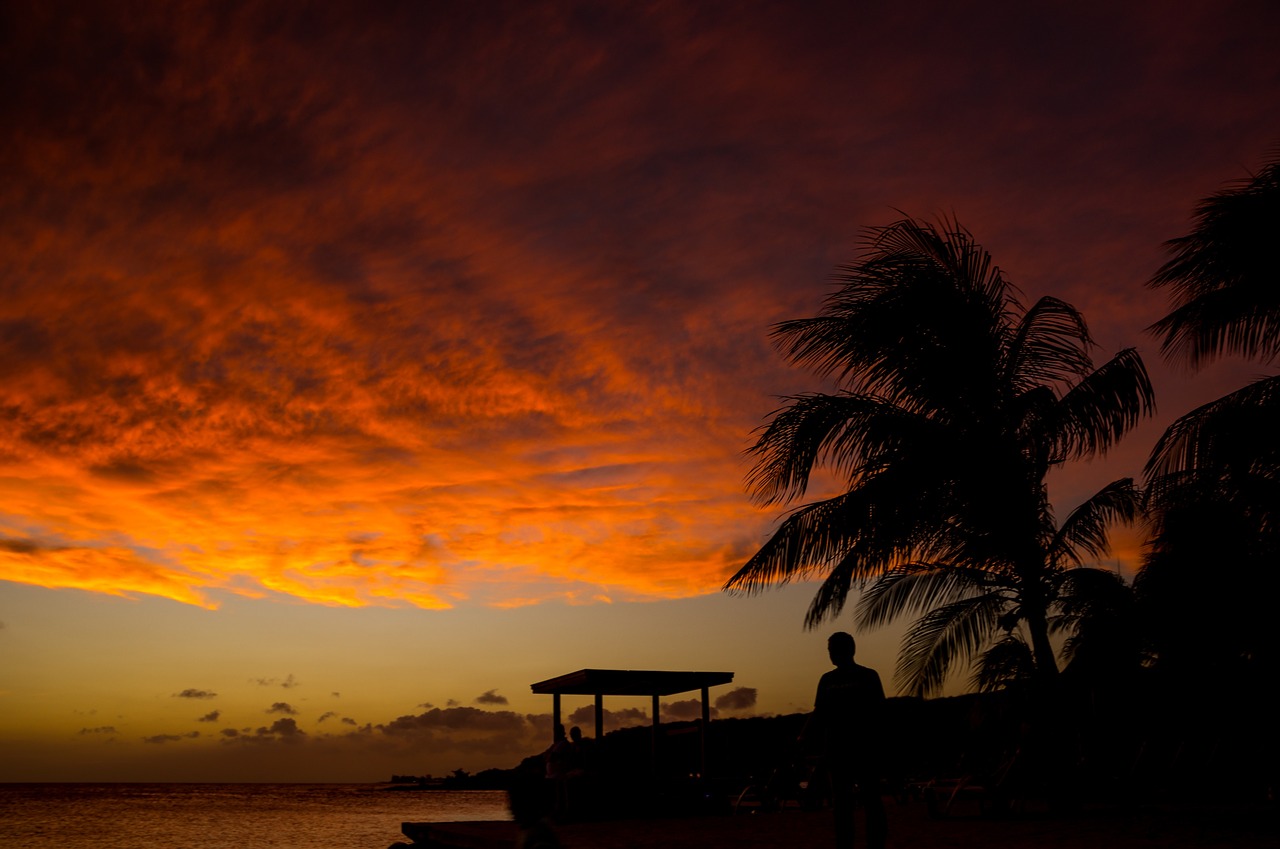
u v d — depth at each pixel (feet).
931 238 50.08
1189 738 47.39
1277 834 31.55
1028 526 46.50
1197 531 41.29
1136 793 48.57
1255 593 39.70
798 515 48.37
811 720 24.04
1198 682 44.29
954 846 31.50
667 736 73.31
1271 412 36.88
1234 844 29.19
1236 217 38.14
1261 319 38.73
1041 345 49.65
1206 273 39.81
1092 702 46.39
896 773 60.13
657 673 66.18
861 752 22.91
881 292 48.62
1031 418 47.52
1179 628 42.16
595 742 69.26
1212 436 37.60
